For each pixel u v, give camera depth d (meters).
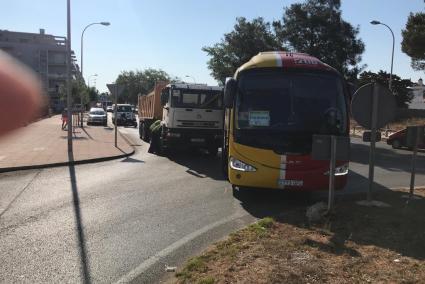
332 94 9.85
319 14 31.17
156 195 10.39
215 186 11.76
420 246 6.09
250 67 9.91
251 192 10.91
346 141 7.79
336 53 31.16
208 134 18.56
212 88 18.59
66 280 5.07
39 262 5.67
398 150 26.84
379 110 8.98
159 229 7.38
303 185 9.44
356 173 15.23
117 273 5.33
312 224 7.34
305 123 9.59
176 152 20.86
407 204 8.97
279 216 7.98
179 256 6.00
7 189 10.98
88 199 9.82
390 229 6.95
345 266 5.23
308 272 4.98
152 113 24.47
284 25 32.62
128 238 6.82
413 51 34.75
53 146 21.66
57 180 12.48
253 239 6.36
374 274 4.98
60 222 7.74
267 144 9.47
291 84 9.82
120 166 15.78
